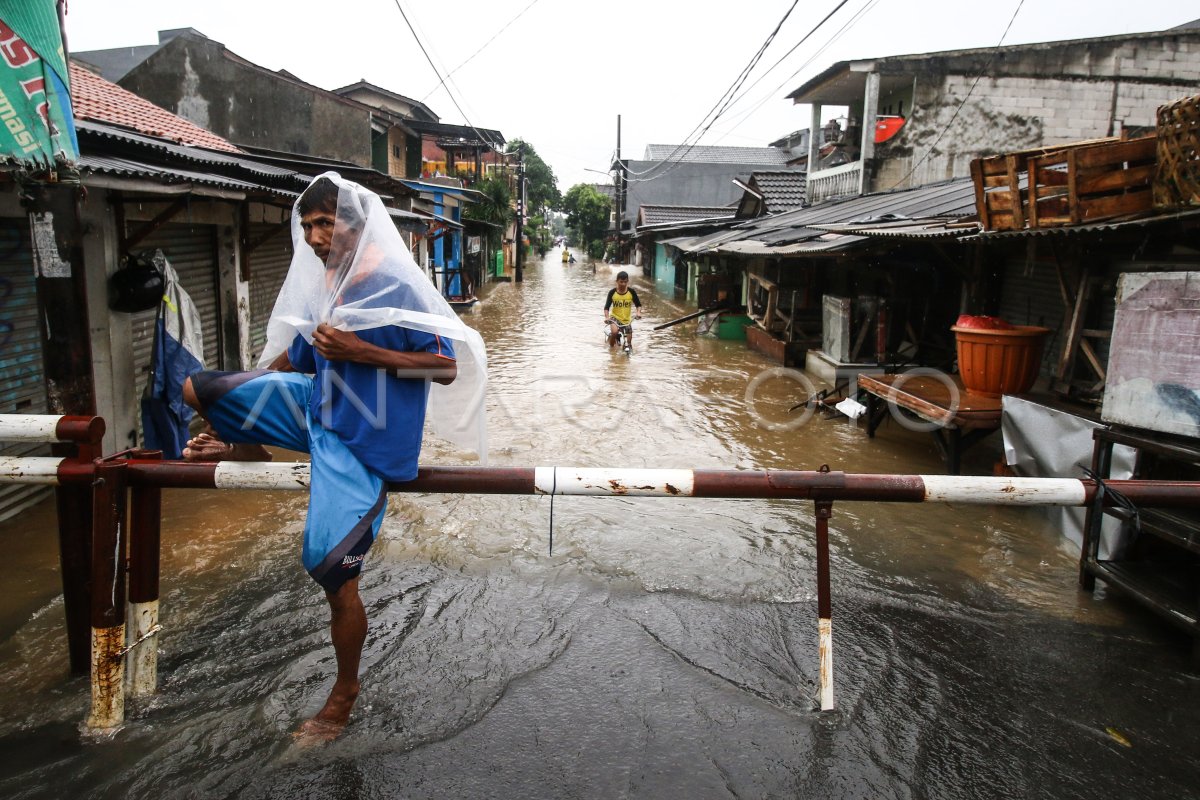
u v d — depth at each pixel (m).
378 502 2.56
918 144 15.27
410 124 26.92
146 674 3.06
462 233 23.59
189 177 5.29
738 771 2.76
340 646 2.75
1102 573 4.09
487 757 2.80
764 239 12.98
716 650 3.60
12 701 3.07
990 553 4.88
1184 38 14.79
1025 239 5.93
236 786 2.62
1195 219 4.27
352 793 2.60
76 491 2.98
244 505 5.49
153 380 5.96
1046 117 15.11
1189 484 2.90
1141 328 3.86
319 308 2.53
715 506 5.66
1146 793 2.69
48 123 3.14
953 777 2.76
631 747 2.87
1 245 4.97
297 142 18.14
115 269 5.86
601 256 60.22
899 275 10.20
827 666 3.06
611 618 3.90
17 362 5.17
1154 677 3.42
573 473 2.76
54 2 3.10
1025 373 6.10
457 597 4.09
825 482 2.83
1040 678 3.41
